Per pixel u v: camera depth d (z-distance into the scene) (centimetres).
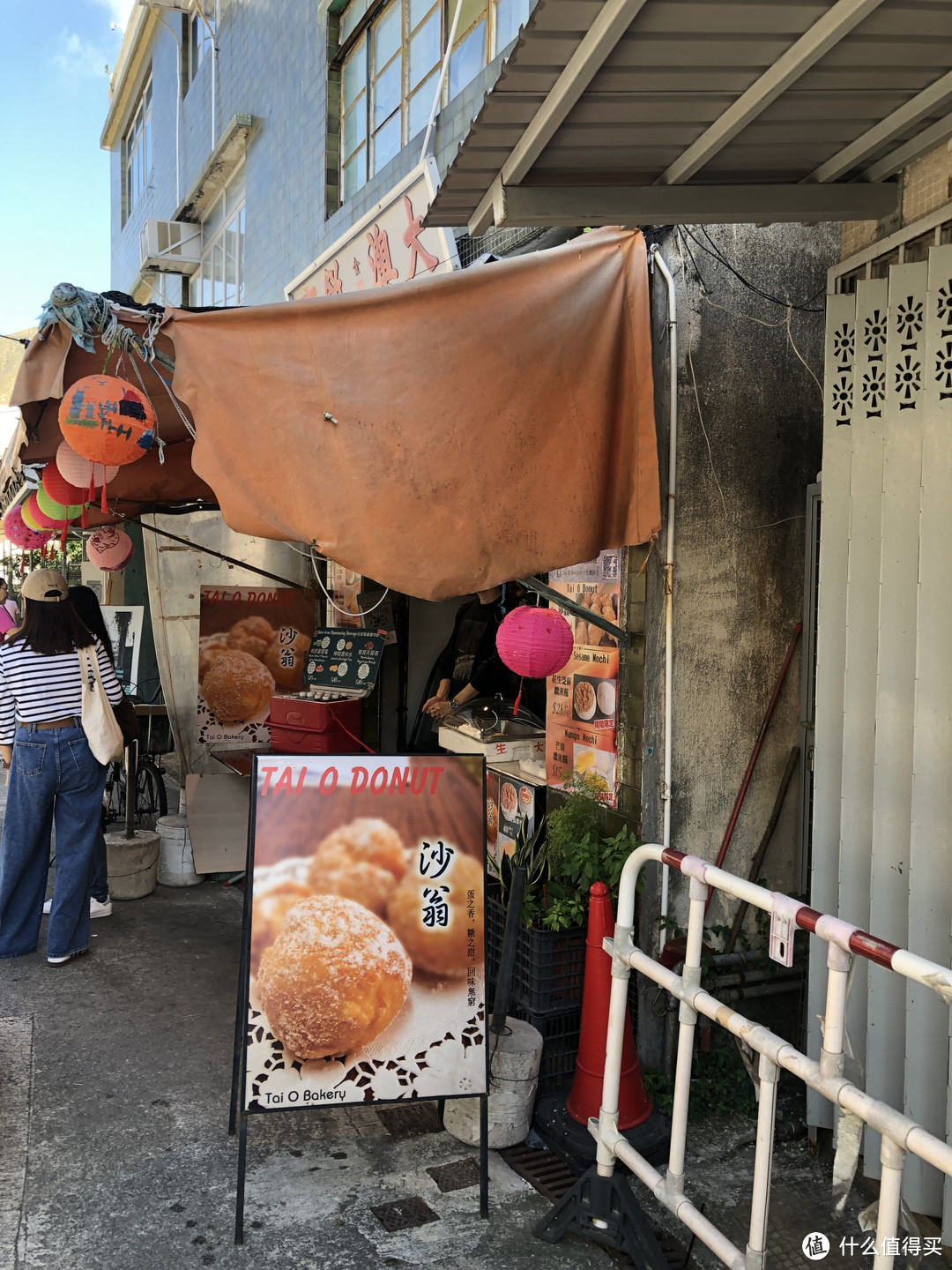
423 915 300
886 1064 294
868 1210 209
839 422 323
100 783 477
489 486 324
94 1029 410
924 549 279
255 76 930
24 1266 264
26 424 364
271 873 294
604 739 407
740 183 291
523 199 278
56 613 462
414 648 743
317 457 312
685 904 381
